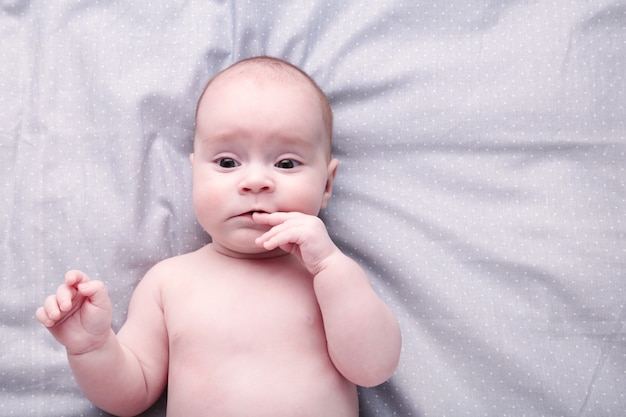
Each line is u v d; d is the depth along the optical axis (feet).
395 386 4.11
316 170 3.90
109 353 3.52
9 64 4.47
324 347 3.73
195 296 3.84
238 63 4.13
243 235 3.73
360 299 3.54
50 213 4.31
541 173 4.38
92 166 4.40
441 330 4.19
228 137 3.77
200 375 3.63
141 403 3.85
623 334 4.08
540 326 4.14
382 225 4.41
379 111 4.55
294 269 3.94
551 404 3.99
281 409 3.53
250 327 3.69
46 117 4.42
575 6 4.55
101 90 4.50
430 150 4.50
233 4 4.70
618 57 4.47
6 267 4.21
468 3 4.65
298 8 4.70
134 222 4.37
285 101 3.83
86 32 4.57
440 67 4.58
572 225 4.27
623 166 4.34
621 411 3.95
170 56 4.59
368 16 4.67
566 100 4.43
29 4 4.58
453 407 4.03
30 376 4.09
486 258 4.28
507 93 4.50
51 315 3.14
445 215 4.38
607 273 4.18
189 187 4.48
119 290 4.30
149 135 4.49
